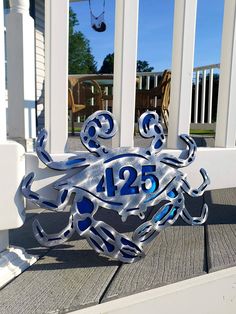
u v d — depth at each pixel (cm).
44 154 89
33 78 170
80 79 364
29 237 113
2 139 86
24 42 158
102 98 362
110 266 92
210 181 118
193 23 111
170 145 115
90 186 92
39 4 392
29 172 90
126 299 79
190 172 115
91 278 85
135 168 98
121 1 99
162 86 344
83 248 105
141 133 100
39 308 72
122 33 100
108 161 95
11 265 85
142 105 353
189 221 108
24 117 159
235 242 112
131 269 91
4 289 79
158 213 102
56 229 121
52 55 92
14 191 83
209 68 462
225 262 96
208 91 484
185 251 104
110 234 93
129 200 96
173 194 104
